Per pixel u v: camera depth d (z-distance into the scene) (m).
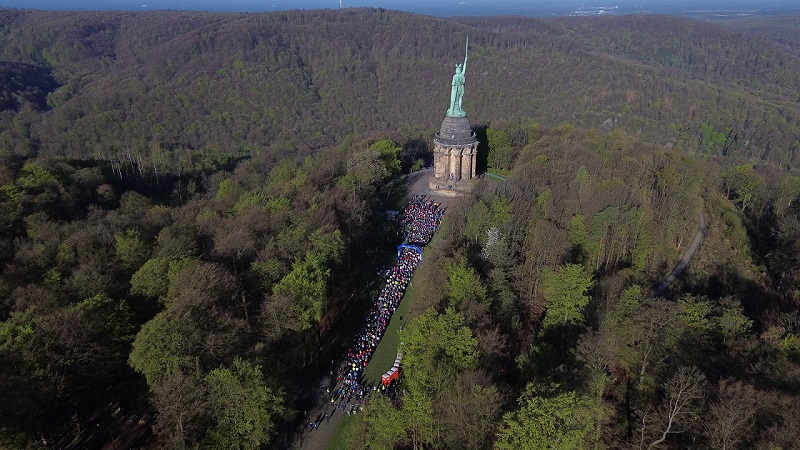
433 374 73.19
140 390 84.38
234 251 108.81
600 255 118.12
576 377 69.75
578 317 87.69
